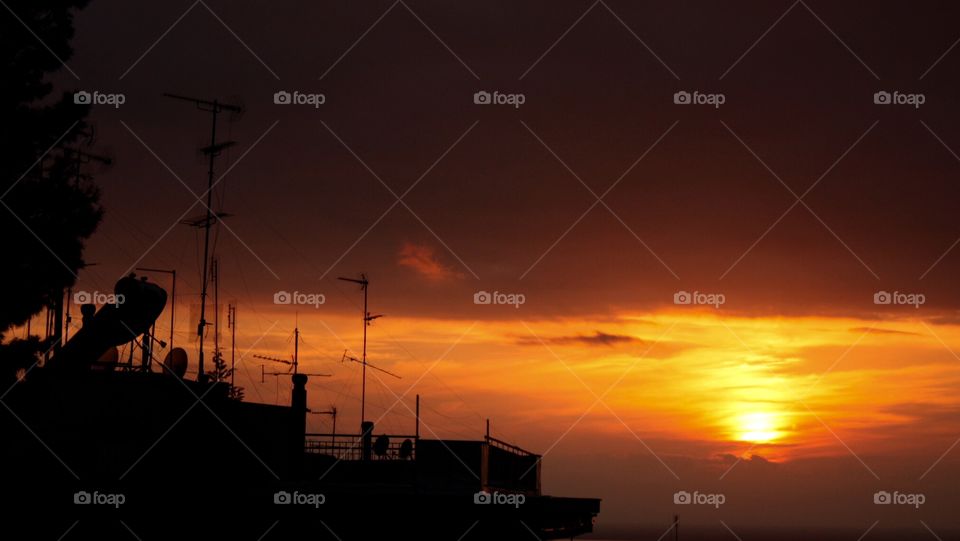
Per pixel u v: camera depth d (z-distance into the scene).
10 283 23.36
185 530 20.53
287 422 24.97
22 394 20.98
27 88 24.38
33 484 19.75
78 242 24.73
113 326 23.28
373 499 22.31
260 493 21.33
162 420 22.61
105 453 21.50
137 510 20.16
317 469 25.34
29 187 24.09
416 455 24.31
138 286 23.44
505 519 23.92
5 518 19.41
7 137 23.75
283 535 21.39
